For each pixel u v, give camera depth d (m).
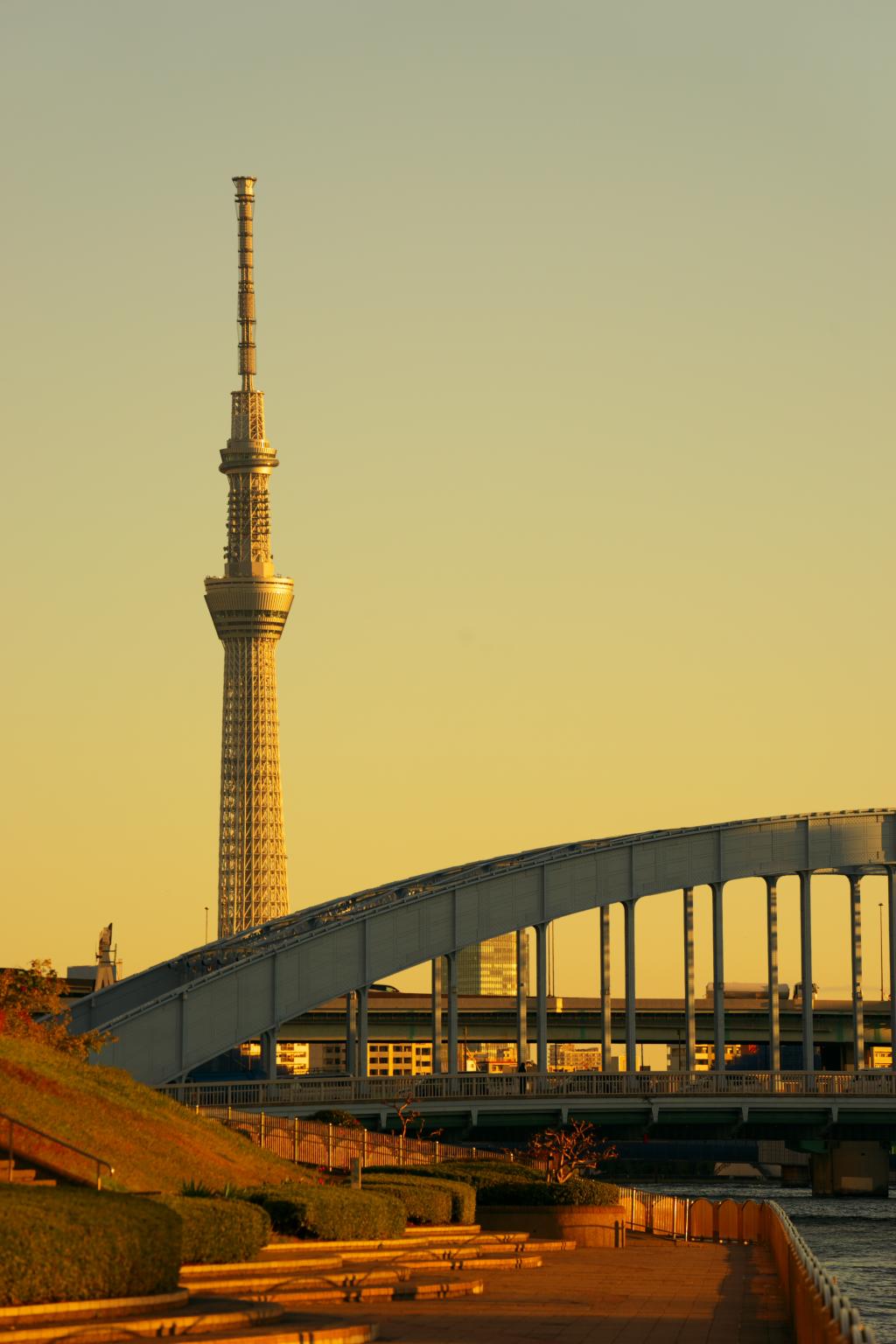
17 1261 54.69
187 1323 56.84
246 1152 108.19
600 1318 75.06
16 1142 83.75
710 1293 91.94
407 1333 65.56
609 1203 142.88
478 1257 102.06
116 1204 61.25
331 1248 89.56
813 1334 53.75
